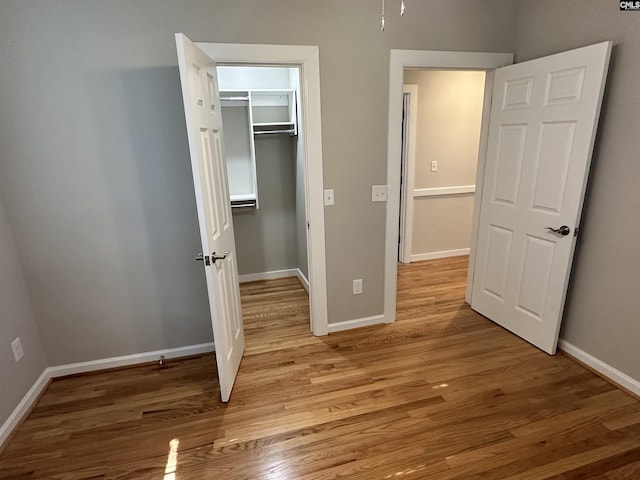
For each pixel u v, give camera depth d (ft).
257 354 8.24
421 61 7.93
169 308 7.93
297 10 7.01
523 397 6.63
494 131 8.71
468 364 7.67
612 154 6.63
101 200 7.02
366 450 5.57
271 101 11.67
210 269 5.97
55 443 5.88
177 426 6.16
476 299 10.03
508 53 8.50
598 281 7.09
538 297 8.00
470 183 14.29
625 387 6.73
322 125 7.73
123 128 6.79
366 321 9.39
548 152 7.36
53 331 7.35
